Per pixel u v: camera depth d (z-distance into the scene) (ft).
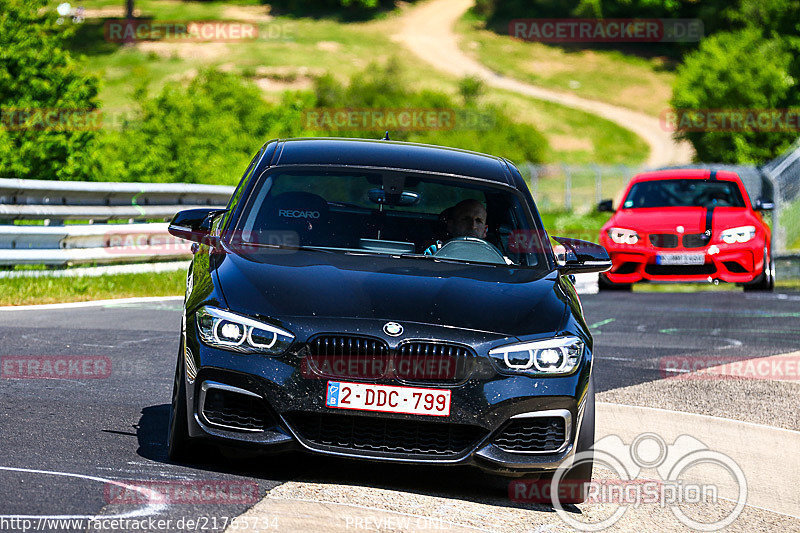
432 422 53.52
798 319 144.97
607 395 88.48
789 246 274.57
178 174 347.36
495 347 54.44
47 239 146.00
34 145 248.93
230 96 458.09
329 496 52.85
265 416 53.88
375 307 55.47
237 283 57.26
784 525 57.47
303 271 59.16
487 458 54.08
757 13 427.33
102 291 140.26
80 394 74.18
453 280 60.18
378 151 74.43
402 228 67.00
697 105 395.96
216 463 57.67
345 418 53.72
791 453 73.00
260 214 66.59
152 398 75.20
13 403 68.90
